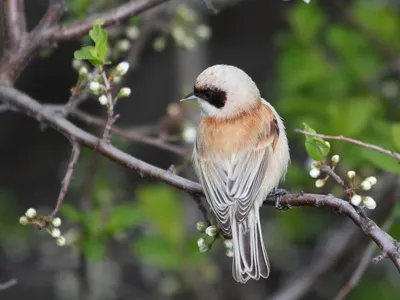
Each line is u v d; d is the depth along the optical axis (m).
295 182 12.30
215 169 8.31
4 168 18.03
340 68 13.76
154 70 18.06
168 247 12.77
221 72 8.77
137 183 16.67
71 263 16.22
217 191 8.09
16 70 9.74
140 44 12.05
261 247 7.74
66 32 9.65
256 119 8.68
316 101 12.91
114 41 12.56
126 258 15.71
